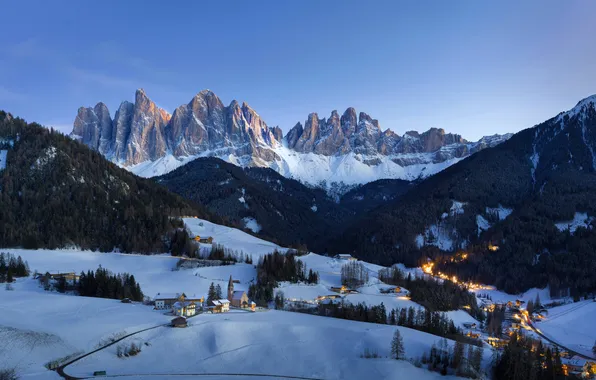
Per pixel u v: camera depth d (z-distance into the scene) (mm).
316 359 146875
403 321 189875
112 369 128250
